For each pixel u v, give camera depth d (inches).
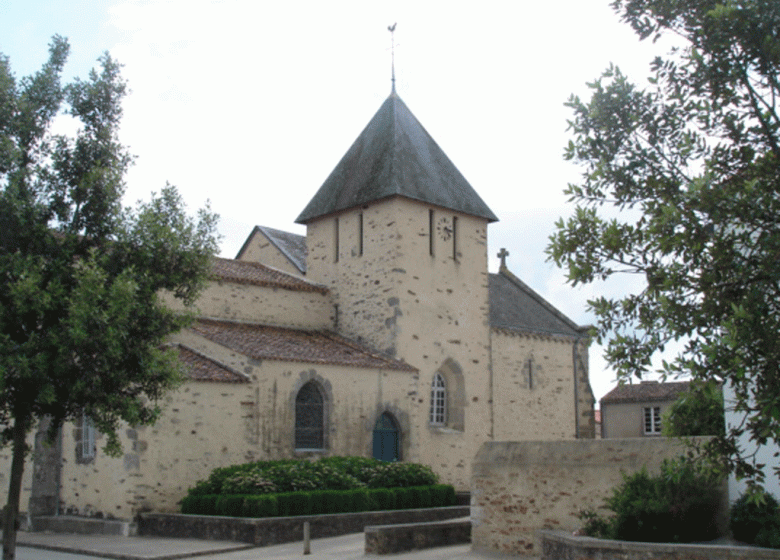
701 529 524.1
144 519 850.1
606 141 412.8
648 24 408.5
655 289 358.6
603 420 1846.7
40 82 590.9
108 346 520.1
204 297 1168.8
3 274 533.0
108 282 569.0
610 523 544.4
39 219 561.6
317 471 884.6
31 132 575.8
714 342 320.2
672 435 378.6
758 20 366.3
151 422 595.5
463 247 1347.2
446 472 1237.7
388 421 1147.9
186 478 903.1
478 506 675.4
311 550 723.4
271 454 989.8
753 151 378.0
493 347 1387.8
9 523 535.5
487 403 1331.2
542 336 1492.4
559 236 393.4
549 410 1478.8
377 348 1238.3
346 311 1298.0
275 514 790.5
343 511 856.9
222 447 941.8
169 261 602.9
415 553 689.0
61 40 616.1
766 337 312.0
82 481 933.2
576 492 612.7
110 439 577.0
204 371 960.9
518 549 640.4
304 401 1046.4
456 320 1310.3
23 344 513.3
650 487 533.0
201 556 704.4
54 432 577.3
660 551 475.8
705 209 347.6
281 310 1262.3
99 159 587.8
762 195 343.6
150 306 577.3
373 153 1341.0
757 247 348.2
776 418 308.5
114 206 584.7
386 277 1245.7
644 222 375.9
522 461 651.5
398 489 928.9
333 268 1331.2
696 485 529.7
